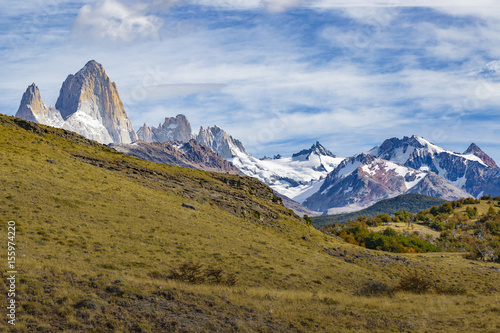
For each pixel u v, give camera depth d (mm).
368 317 30469
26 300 23703
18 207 47031
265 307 30172
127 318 23781
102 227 49469
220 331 24141
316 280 48562
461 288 56688
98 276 29141
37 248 37188
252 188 111562
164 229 55156
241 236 62031
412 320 30172
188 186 86625
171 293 28281
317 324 27578
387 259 72625
